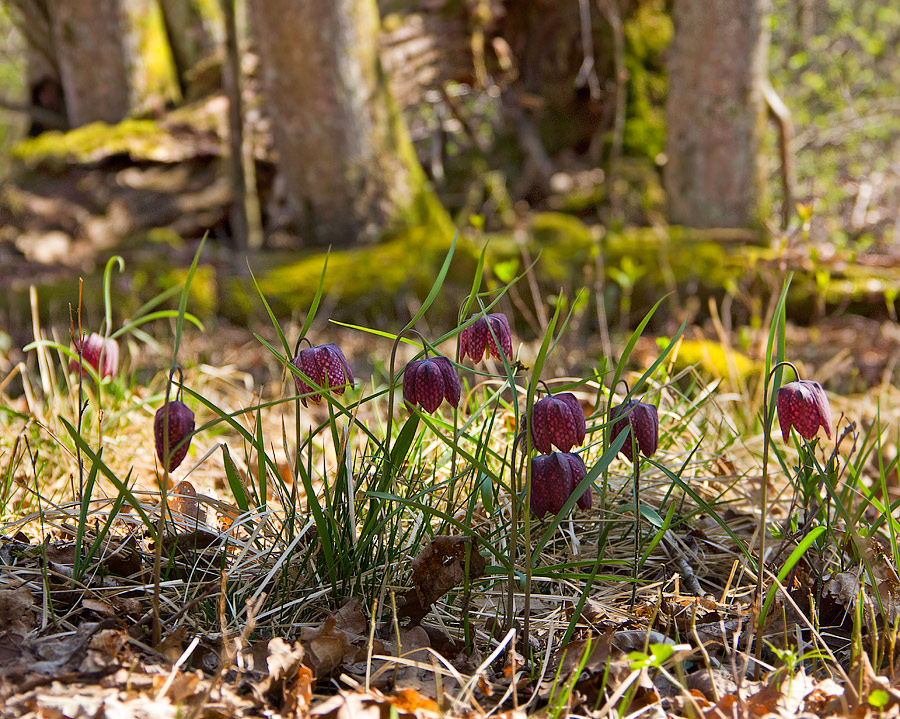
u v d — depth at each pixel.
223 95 3.57
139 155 3.30
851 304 2.75
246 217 3.11
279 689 1.01
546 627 1.11
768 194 3.00
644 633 1.07
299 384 1.23
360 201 3.05
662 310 2.78
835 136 4.41
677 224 3.05
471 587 1.13
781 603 1.12
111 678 1.00
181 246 3.13
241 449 1.49
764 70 2.91
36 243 3.08
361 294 2.83
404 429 1.07
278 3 2.83
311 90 2.92
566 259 2.89
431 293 1.06
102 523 1.20
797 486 1.16
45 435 1.39
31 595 1.07
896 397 1.92
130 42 3.58
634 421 1.08
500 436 1.41
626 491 1.31
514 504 1.04
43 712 0.96
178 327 1.01
